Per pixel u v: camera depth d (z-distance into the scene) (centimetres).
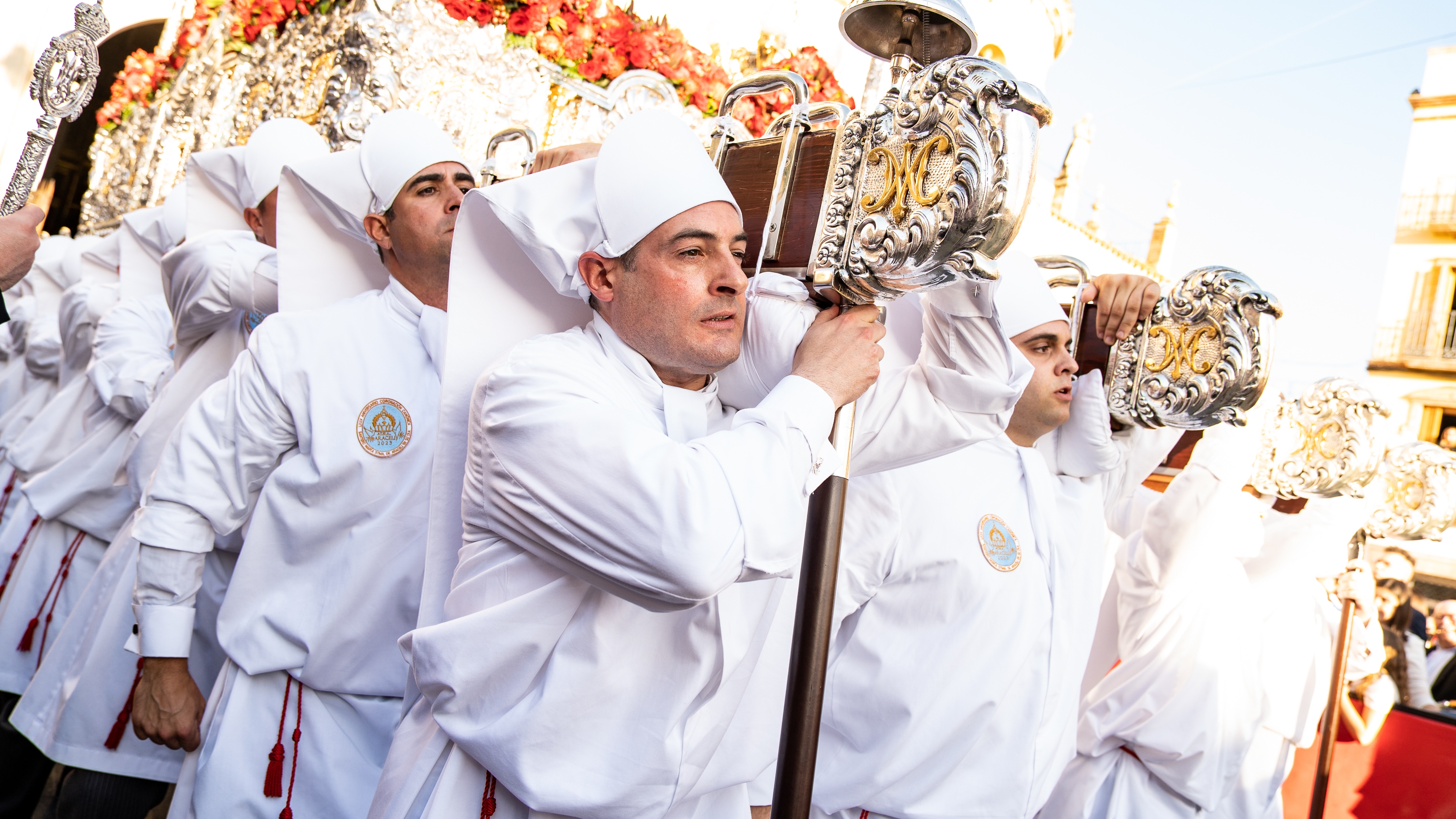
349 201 244
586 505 146
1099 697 339
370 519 224
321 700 224
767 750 182
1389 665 627
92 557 359
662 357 165
